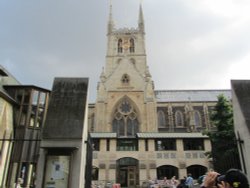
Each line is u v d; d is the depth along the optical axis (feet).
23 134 85.66
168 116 219.61
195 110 226.38
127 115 192.65
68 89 50.26
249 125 42.63
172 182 87.86
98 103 190.08
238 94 47.47
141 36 251.80
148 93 194.08
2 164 76.13
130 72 203.92
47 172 40.57
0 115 77.71
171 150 147.43
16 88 91.86
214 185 15.48
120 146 150.71
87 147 48.14
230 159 47.85
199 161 143.64
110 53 244.01
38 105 92.99
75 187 39.83
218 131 100.89
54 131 43.45
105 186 123.34
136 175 145.28
